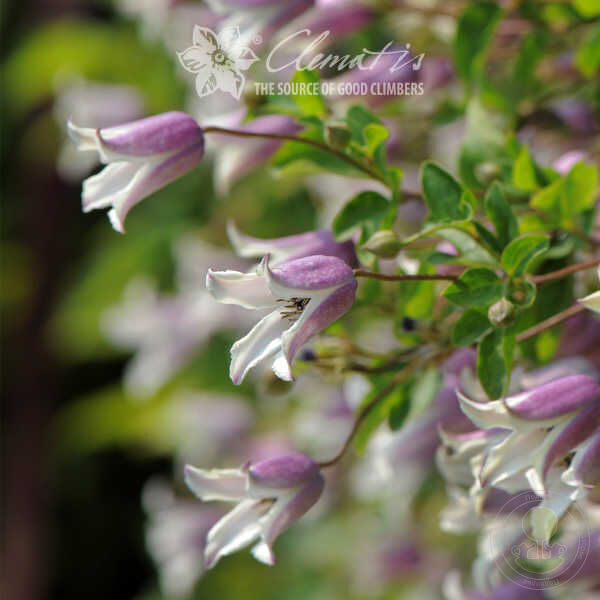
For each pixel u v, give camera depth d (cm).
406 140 70
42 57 108
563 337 62
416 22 70
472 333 59
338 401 76
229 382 100
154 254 107
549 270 62
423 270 60
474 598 65
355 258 61
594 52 66
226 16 66
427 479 68
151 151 59
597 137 68
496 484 57
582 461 56
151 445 122
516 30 70
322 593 107
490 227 62
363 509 95
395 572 83
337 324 62
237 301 57
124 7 83
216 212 95
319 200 86
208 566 59
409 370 61
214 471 59
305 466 59
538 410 56
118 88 95
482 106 65
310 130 62
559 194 61
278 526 58
